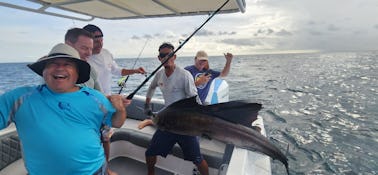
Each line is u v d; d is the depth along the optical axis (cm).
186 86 206
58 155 101
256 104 147
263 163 169
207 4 230
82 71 114
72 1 216
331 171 539
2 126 101
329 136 740
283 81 2044
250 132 142
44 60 101
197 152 199
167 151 205
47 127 100
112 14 277
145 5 238
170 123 156
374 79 2169
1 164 192
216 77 332
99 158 116
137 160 263
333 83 1916
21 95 104
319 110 1041
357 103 1173
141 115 324
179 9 253
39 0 210
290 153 625
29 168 105
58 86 104
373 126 827
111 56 252
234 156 155
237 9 240
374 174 524
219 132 144
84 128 107
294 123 862
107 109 116
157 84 229
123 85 293
